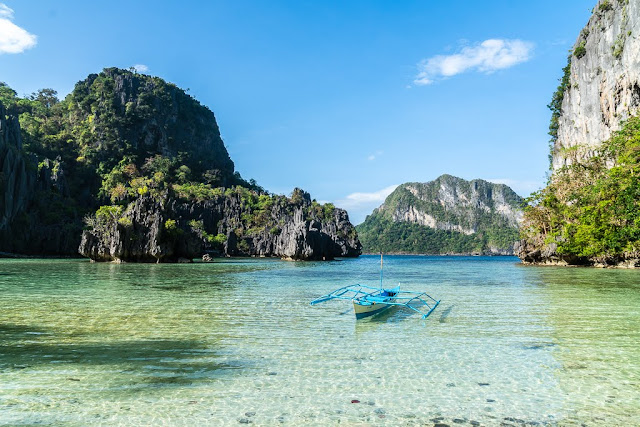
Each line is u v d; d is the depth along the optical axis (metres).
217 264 75.44
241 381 10.56
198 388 10.06
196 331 16.25
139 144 196.38
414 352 13.33
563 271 56.19
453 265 89.88
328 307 22.62
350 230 183.62
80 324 17.50
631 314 20.45
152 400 9.32
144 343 14.31
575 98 90.75
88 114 193.00
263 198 191.25
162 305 23.05
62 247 108.06
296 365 11.90
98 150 169.88
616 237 59.31
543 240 80.50
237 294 28.62
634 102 66.12
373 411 8.84
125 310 21.27
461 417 8.60
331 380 10.70
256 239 150.50
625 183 57.03
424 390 10.05
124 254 70.19
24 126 162.25
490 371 11.49
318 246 113.81
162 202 76.69
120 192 135.00
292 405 9.10
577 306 23.12
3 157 103.81
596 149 71.12
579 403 9.35
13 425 8.05
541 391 10.05
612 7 76.12
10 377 10.74
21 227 105.31
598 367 11.88
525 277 46.12
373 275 52.00
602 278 42.75
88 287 31.78
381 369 11.59
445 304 23.92
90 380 10.55
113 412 8.68
